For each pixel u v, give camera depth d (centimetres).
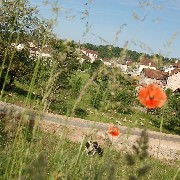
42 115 300
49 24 305
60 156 270
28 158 274
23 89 3697
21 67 3262
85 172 260
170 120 4103
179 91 5153
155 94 230
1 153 304
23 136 293
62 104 2194
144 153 164
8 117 300
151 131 3722
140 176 158
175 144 3303
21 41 1445
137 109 270
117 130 350
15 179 257
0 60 2086
